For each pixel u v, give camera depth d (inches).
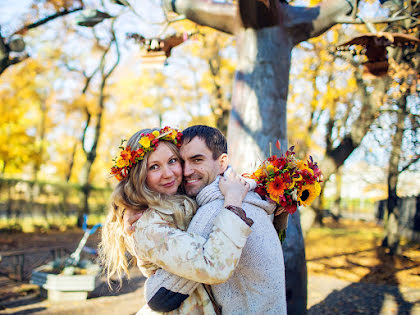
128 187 68.1
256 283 61.8
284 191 67.5
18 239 493.0
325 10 149.8
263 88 148.6
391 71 262.7
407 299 273.3
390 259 422.3
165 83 745.0
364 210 1107.3
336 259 426.0
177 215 65.7
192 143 71.1
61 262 254.7
